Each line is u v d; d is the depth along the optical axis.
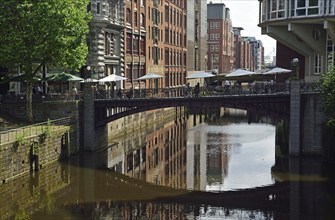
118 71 54.28
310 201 26.06
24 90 44.97
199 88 39.03
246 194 27.89
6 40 34.59
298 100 36.00
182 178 32.09
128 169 34.94
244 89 37.91
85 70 47.72
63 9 35.00
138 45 61.53
